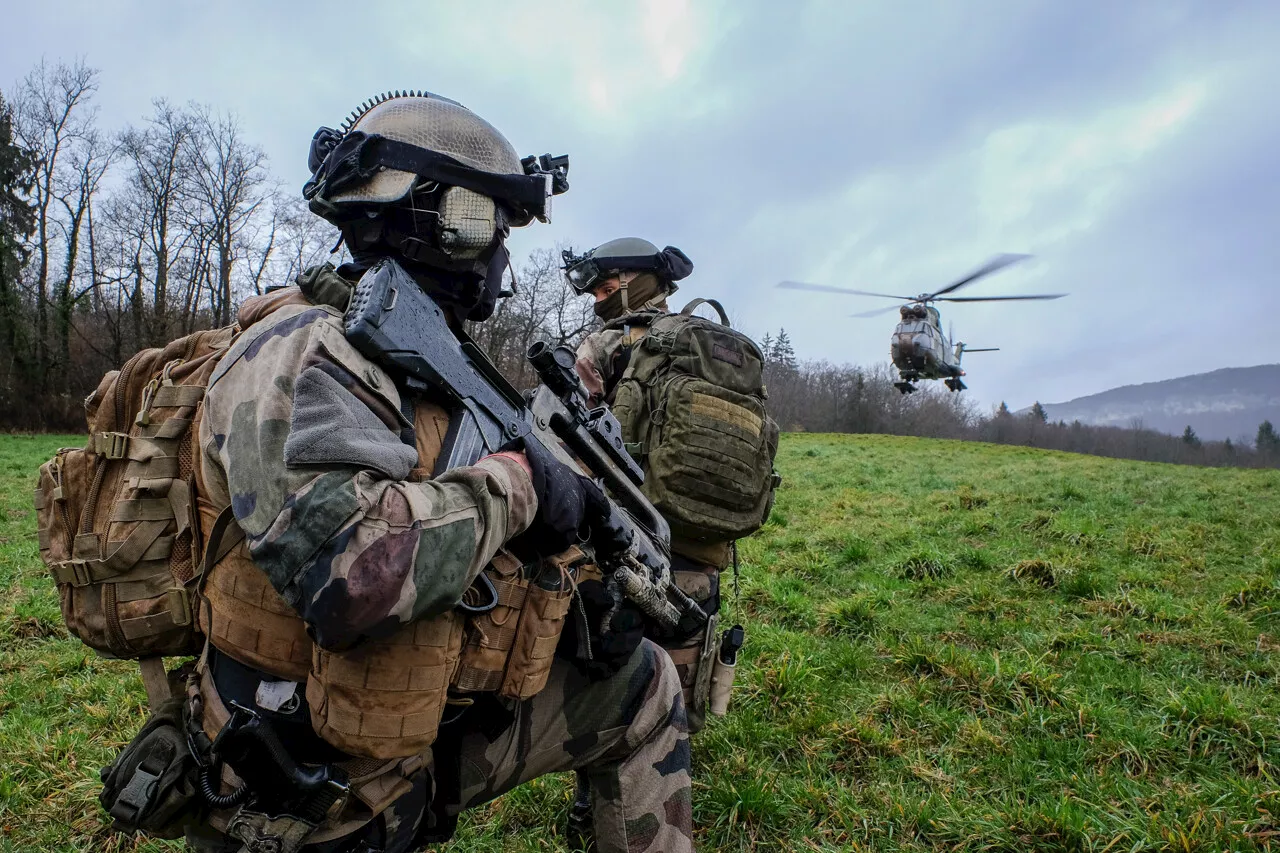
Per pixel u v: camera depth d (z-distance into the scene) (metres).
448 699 1.45
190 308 39.62
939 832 2.77
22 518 9.67
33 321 39.19
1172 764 3.15
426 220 1.48
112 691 4.12
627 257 3.13
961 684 3.85
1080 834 2.64
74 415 38.19
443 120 1.50
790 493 11.41
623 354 3.08
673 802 1.77
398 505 1.17
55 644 4.92
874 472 14.82
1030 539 7.33
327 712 1.25
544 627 1.45
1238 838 2.57
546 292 30.19
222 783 1.34
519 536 1.45
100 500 1.39
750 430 2.67
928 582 5.76
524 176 1.55
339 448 1.15
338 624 1.11
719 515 2.57
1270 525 7.41
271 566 1.14
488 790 1.60
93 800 3.08
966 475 13.77
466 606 1.33
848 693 3.87
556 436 1.76
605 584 1.60
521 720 1.60
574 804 2.78
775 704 3.71
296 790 1.26
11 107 37.88
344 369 1.23
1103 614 4.96
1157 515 8.25
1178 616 4.74
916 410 85.81
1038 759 3.23
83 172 38.78
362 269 1.49
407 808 1.47
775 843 2.79
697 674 2.70
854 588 5.93
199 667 1.40
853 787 3.09
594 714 1.68
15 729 3.71
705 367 2.69
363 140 1.42
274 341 1.27
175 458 1.38
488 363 1.49
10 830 2.97
